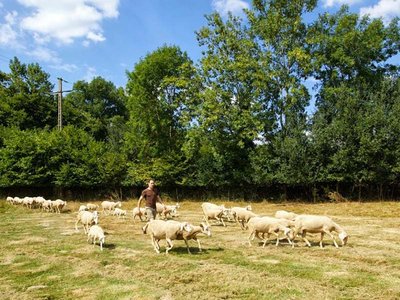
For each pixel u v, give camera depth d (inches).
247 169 1501.0
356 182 1393.9
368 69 1611.7
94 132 2637.8
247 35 1576.0
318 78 1646.2
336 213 1059.9
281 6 1526.8
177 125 1829.5
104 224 829.2
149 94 1804.9
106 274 423.2
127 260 485.4
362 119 1360.7
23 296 354.3
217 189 1592.0
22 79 2316.7
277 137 1465.3
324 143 1389.0
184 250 540.1
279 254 507.8
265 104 1573.6
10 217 1021.8
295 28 1487.5
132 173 1592.0
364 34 1584.6
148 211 593.6
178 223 517.3
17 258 504.7
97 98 3149.6
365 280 386.9
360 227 770.8
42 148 1535.4
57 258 501.4
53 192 1581.0
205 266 445.4
